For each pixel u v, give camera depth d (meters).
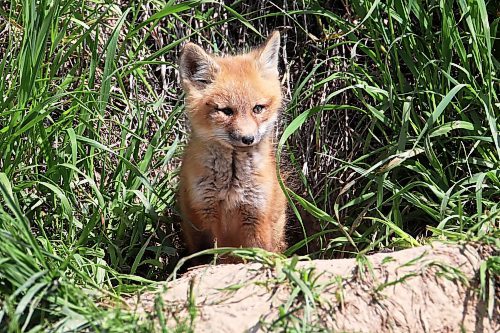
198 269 8.51
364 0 10.78
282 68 13.11
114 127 12.32
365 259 7.78
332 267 7.90
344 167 10.64
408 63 10.64
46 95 10.08
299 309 7.26
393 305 7.49
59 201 10.25
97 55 11.20
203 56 10.31
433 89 10.55
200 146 10.13
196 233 10.55
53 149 10.39
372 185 11.44
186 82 10.41
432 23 11.01
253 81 10.34
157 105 11.69
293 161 11.51
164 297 7.75
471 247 8.03
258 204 10.23
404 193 10.11
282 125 12.34
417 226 10.95
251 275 7.89
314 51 12.91
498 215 8.88
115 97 11.77
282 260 8.08
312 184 12.41
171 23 12.65
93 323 6.94
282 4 13.18
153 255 11.14
